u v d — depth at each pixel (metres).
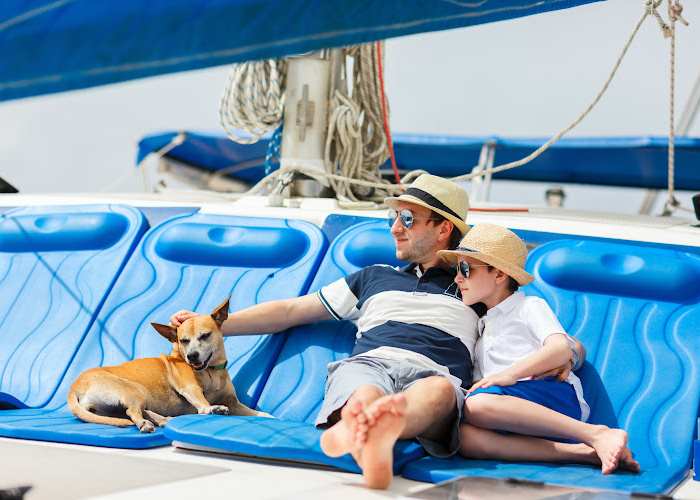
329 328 4.87
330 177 5.96
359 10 2.47
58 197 6.41
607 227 5.28
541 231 5.25
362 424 3.29
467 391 4.08
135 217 5.82
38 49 1.88
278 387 4.68
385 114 6.29
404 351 4.19
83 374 4.37
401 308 4.39
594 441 3.67
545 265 4.87
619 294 4.70
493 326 4.23
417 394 3.69
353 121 6.11
